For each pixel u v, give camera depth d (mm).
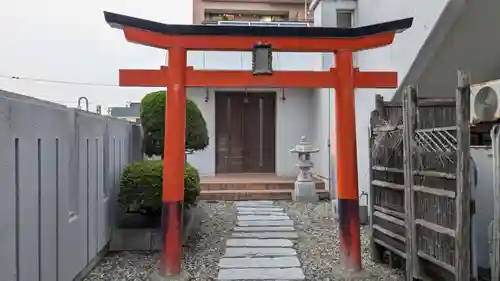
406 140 3656
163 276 4012
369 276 4070
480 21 4875
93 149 4371
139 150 7320
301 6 12406
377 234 4559
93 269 4340
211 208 8031
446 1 4703
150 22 3891
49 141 3152
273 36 4168
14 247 2564
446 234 3154
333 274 4172
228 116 11219
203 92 10781
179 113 4098
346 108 4254
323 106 9906
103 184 4793
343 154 4258
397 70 6102
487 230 3516
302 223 6691
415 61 5508
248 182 9461
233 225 6516
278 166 10930
